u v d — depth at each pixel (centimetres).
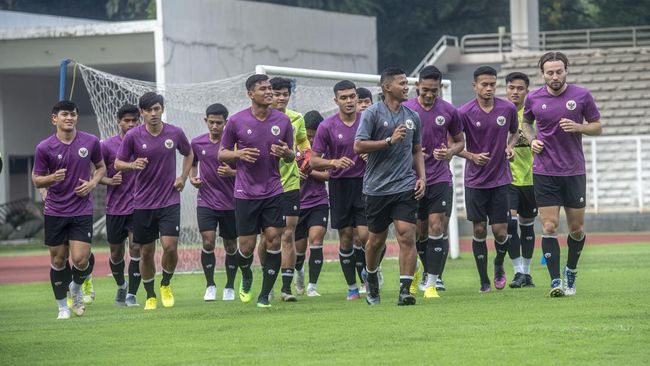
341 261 3538
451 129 3434
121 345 2516
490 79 3466
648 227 8000
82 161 3228
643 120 10081
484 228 3544
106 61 8462
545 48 11438
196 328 2777
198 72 8381
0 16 10212
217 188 3744
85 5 13612
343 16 10088
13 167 10125
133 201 3597
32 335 2769
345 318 2850
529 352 2195
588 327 2525
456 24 14125
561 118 3191
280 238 3244
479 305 3047
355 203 3534
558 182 3222
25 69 8919
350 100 3519
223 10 8638
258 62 8994
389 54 13725
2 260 7244
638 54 10800
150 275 3494
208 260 3753
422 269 3881
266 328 2711
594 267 4594
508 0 14112
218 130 3753
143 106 3384
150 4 12388
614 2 13738
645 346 2248
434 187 3381
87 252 3247
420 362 2119
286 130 3206
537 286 3753
